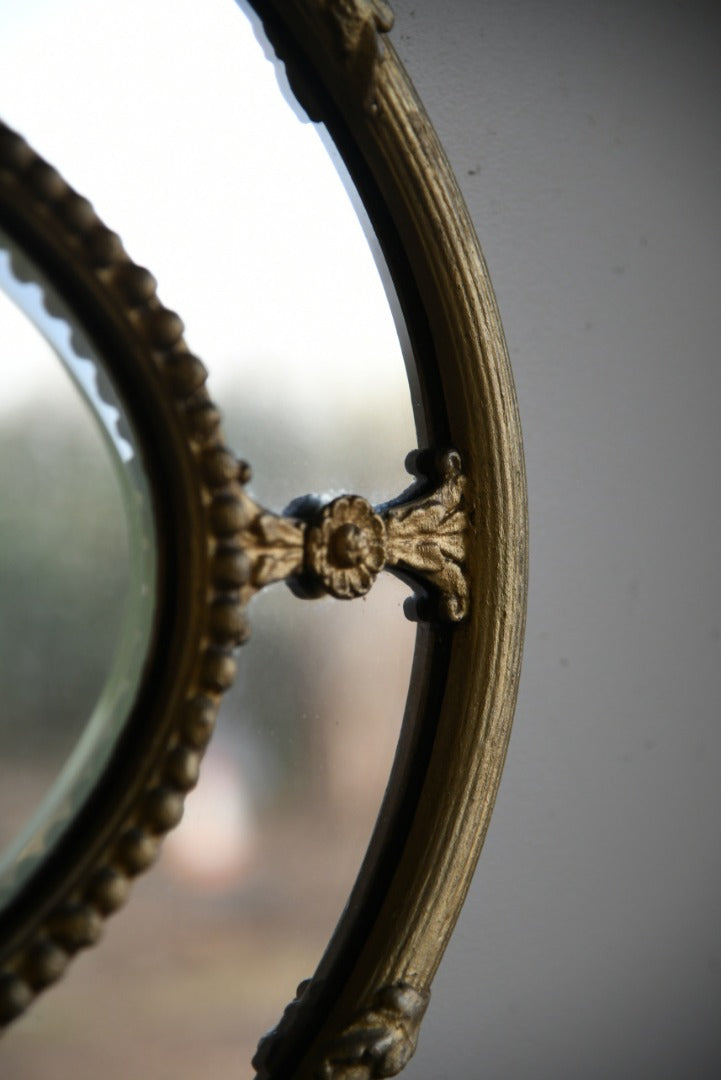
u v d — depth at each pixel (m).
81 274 0.52
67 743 0.52
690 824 0.74
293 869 0.57
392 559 0.58
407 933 0.58
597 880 0.71
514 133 0.68
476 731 0.60
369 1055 0.56
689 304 0.74
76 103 0.53
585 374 0.71
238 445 0.56
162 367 0.53
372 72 0.57
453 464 0.60
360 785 0.58
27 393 0.52
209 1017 0.55
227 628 0.53
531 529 0.69
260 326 0.56
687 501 0.74
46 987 0.50
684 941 0.74
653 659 0.73
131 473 0.53
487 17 0.68
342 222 0.58
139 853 0.52
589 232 0.71
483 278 0.60
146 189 0.54
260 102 0.56
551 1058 0.69
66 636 0.52
